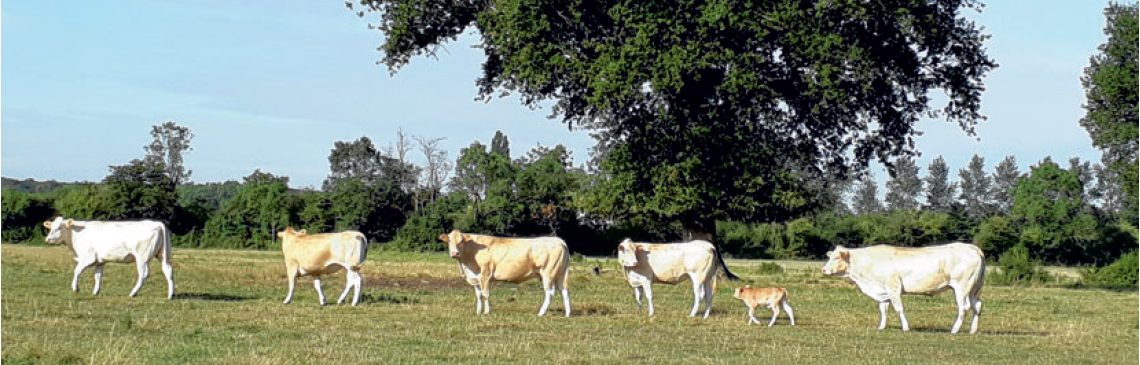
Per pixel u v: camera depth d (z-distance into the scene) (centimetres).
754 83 3266
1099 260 7962
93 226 2225
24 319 1725
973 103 3703
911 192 14700
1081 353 1681
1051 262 7981
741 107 3534
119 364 1309
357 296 2180
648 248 2117
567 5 3400
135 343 1498
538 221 7919
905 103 3712
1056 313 2495
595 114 3784
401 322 1825
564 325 1858
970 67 3694
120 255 2214
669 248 2112
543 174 8019
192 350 1432
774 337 1750
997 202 14062
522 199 7956
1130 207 9256
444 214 7931
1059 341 1822
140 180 8231
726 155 3506
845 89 3509
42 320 1706
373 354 1441
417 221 7681
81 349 1404
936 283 1936
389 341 1578
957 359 1557
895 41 3547
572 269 4194
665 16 3253
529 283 3075
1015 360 1569
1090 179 13212
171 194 8250
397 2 3694
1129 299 3148
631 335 1733
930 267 1931
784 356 1520
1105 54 4897
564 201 7794
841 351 1596
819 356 1535
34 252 4394
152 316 1844
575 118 3928
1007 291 3419
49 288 2378
